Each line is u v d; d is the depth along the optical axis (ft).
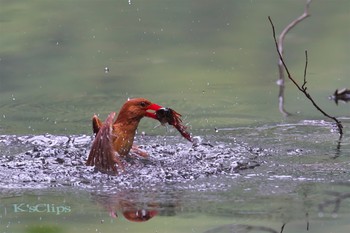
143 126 80.89
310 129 79.51
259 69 105.40
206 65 106.73
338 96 92.63
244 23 125.18
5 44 116.26
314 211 57.31
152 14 130.31
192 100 92.02
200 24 125.18
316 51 112.78
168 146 72.69
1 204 59.47
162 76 102.17
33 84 98.89
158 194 61.21
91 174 65.31
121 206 59.00
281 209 57.67
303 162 68.59
